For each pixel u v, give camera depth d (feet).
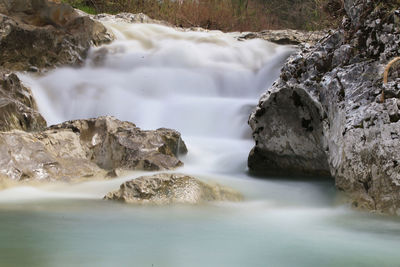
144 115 30.17
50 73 33.68
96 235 12.02
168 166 20.89
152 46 40.91
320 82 18.80
